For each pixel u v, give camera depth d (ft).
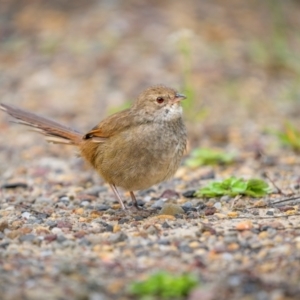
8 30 79.10
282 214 33.63
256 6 81.20
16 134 56.70
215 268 26.25
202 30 73.56
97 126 35.37
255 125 56.08
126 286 24.64
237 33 73.97
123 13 77.20
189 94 54.90
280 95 62.90
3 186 42.86
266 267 25.93
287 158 47.37
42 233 31.37
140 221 33.60
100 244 29.55
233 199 36.99
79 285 24.79
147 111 33.99
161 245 29.25
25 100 63.31
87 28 75.72
